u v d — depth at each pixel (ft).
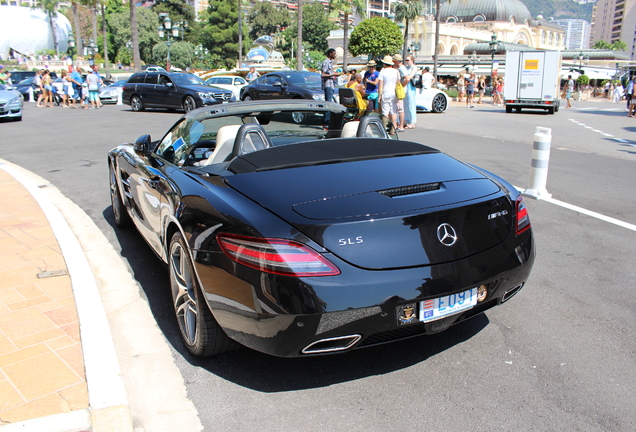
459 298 8.11
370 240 7.61
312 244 7.43
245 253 7.63
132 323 11.09
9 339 10.03
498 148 34.55
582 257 14.53
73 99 76.64
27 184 24.39
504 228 8.77
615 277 13.12
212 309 8.29
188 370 9.27
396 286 7.54
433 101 63.77
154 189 11.33
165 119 55.31
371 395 8.43
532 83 66.49
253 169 9.35
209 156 12.30
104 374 8.86
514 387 8.57
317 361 9.48
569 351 9.67
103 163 30.53
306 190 8.40
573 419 7.75
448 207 8.18
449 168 9.73
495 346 9.88
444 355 9.59
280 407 8.18
